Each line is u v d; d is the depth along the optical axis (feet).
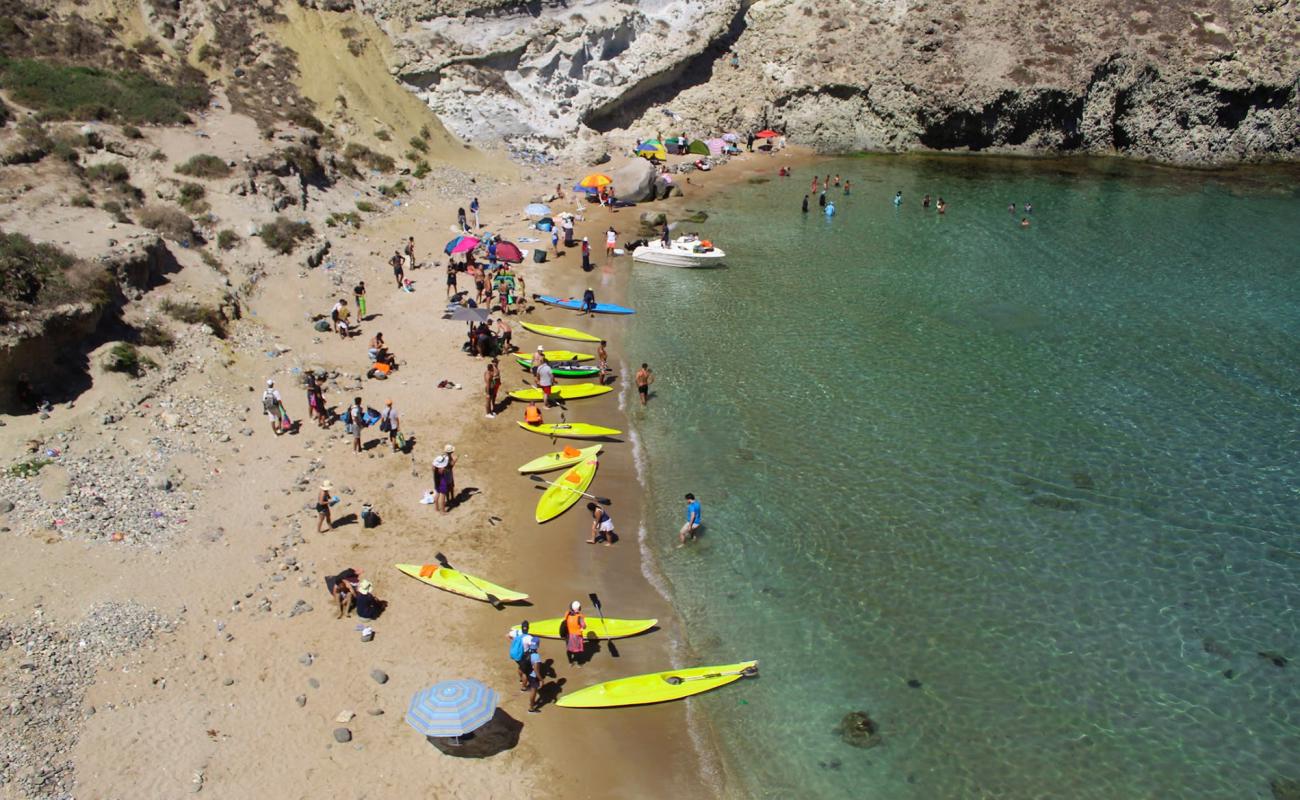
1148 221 176.45
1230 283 144.05
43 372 91.76
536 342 124.57
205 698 62.08
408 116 198.49
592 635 71.77
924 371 115.96
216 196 136.46
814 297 140.97
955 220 179.32
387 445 95.91
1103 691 67.36
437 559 78.69
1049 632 72.95
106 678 62.39
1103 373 114.73
